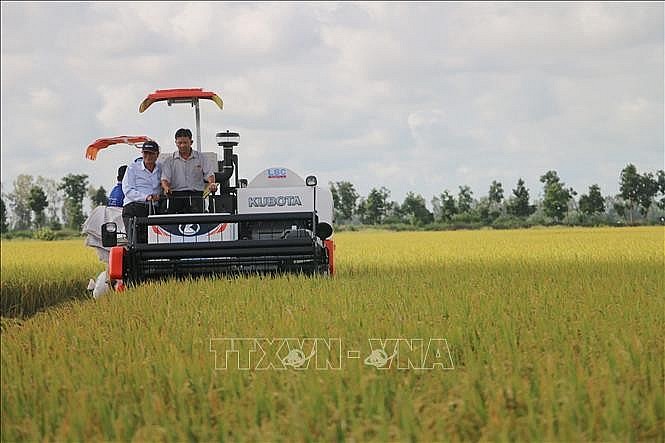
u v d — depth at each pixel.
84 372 11.25
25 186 182.50
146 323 14.91
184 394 10.05
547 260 35.62
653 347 11.87
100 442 9.05
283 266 21.75
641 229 104.75
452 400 9.48
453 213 173.25
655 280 20.95
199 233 21.45
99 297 19.55
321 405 9.55
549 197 156.00
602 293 17.39
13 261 52.09
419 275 23.69
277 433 8.85
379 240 82.44
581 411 9.14
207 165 22.98
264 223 22.50
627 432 8.68
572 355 11.20
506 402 9.45
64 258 55.50
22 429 9.38
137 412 9.70
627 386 9.76
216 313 15.52
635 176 151.62
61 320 16.11
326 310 15.33
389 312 14.96
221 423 9.18
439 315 14.57
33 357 12.68
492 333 12.77
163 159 23.91
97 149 26.14
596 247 49.88
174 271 21.41
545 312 14.67
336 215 184.38
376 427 8.71
